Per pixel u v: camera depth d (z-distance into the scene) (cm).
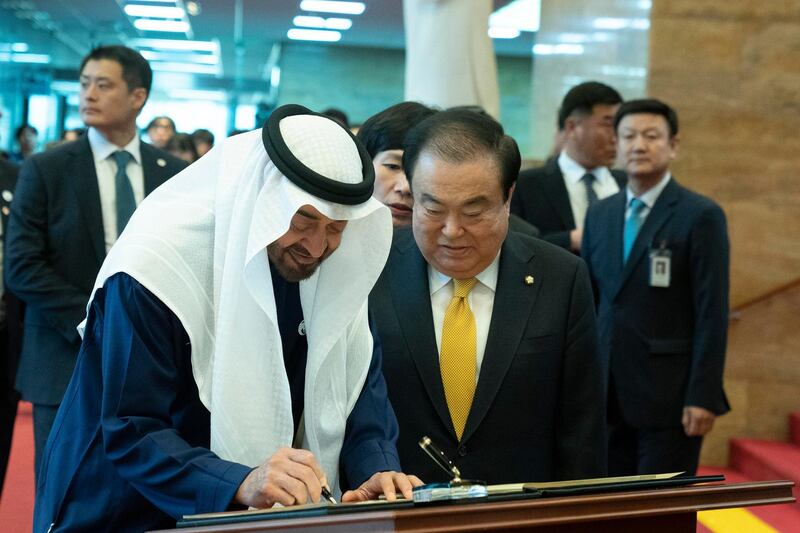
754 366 725
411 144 271
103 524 235
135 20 1555
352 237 247
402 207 346
